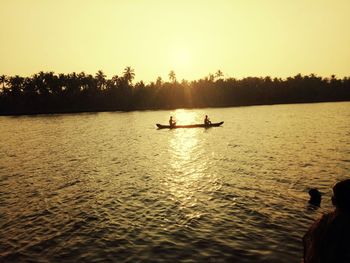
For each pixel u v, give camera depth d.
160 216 15.73
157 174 24.67
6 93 164.38
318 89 195.25
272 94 182.25
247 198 17.84
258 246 12.27
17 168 28.94
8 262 11.74
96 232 14.12
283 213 15.45
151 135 52.94
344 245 3.64
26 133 63.34
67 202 18.39
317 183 20.39
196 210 16.34
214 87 185.12
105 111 155.00
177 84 186.75
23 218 16.00
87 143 45.53
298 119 76.56
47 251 12.53
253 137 45.56
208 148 36.94
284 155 30.44
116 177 24.14
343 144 35.97
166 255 11.88
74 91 170.75
